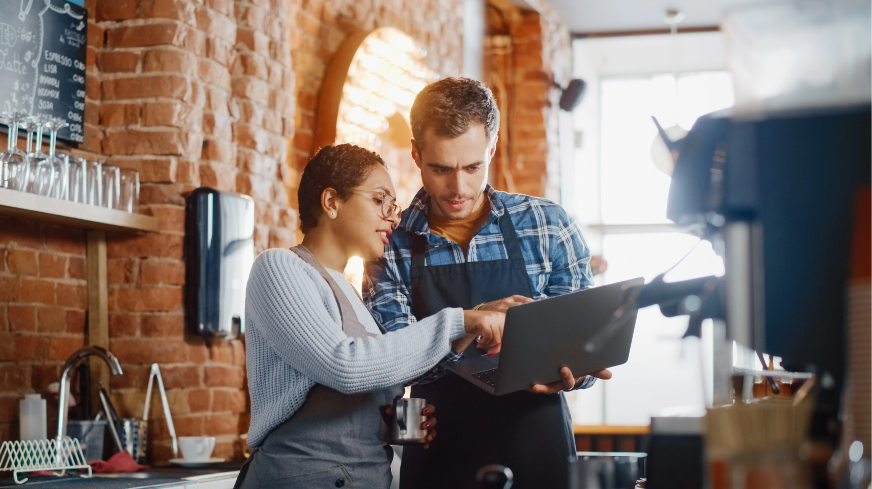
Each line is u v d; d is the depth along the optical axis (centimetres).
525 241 183
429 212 189
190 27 286
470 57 533
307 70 358
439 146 170
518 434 167
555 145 577
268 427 140
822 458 69
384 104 386
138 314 274
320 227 154
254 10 312
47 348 256
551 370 147
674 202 100
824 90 73
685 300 96
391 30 390
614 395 639
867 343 67
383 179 153
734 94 77
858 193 71
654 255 677
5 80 246
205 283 278
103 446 254
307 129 356
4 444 213
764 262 75
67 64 266
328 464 137
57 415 253
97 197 253
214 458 278
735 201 76
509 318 136
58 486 201
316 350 133
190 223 280
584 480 90
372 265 185
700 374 91
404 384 159
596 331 147
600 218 693
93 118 279
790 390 116
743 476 70
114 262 276
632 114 702
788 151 74
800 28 73
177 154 280
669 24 605
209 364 285
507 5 555
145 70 279
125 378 272
